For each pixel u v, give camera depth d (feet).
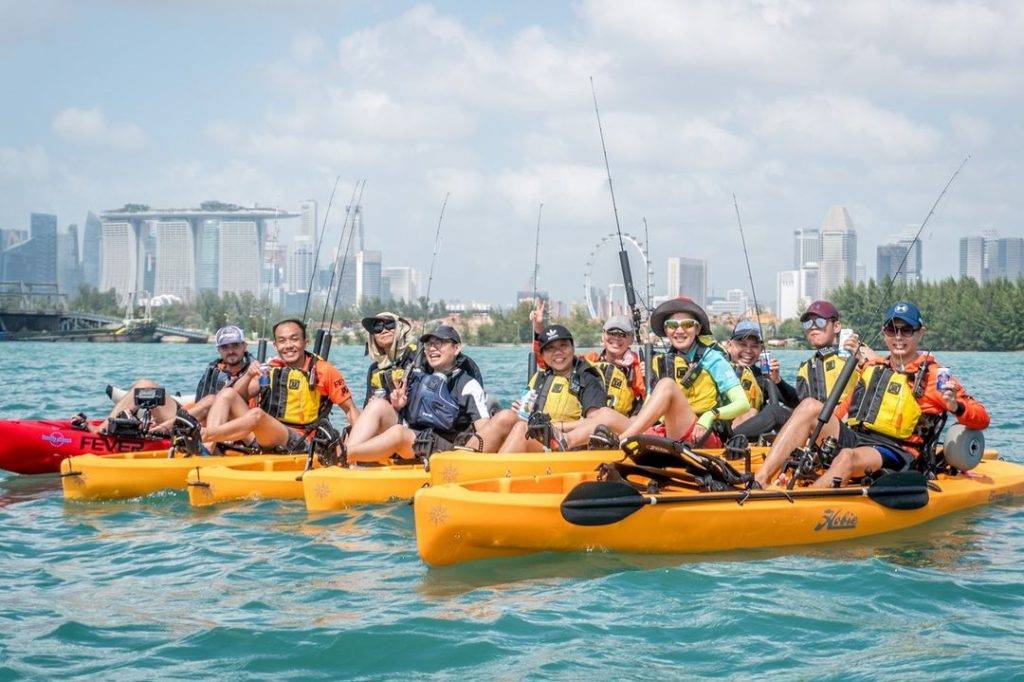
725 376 32.68
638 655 19.52
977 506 32.22
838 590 23.30
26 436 40.01
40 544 29.32
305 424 38.55
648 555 25.91
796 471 28.55
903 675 18.35
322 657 19.61
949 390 30.09
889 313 30.37
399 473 33.17
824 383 35.12
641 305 43.52
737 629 20.77
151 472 35.40
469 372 35.40
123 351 290.35
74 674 18.85
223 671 19.01
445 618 21.58
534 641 20.26
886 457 29.94
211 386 41.45
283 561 26.73
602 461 31.32
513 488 27.09
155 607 22.93
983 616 21.68
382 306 471.21
